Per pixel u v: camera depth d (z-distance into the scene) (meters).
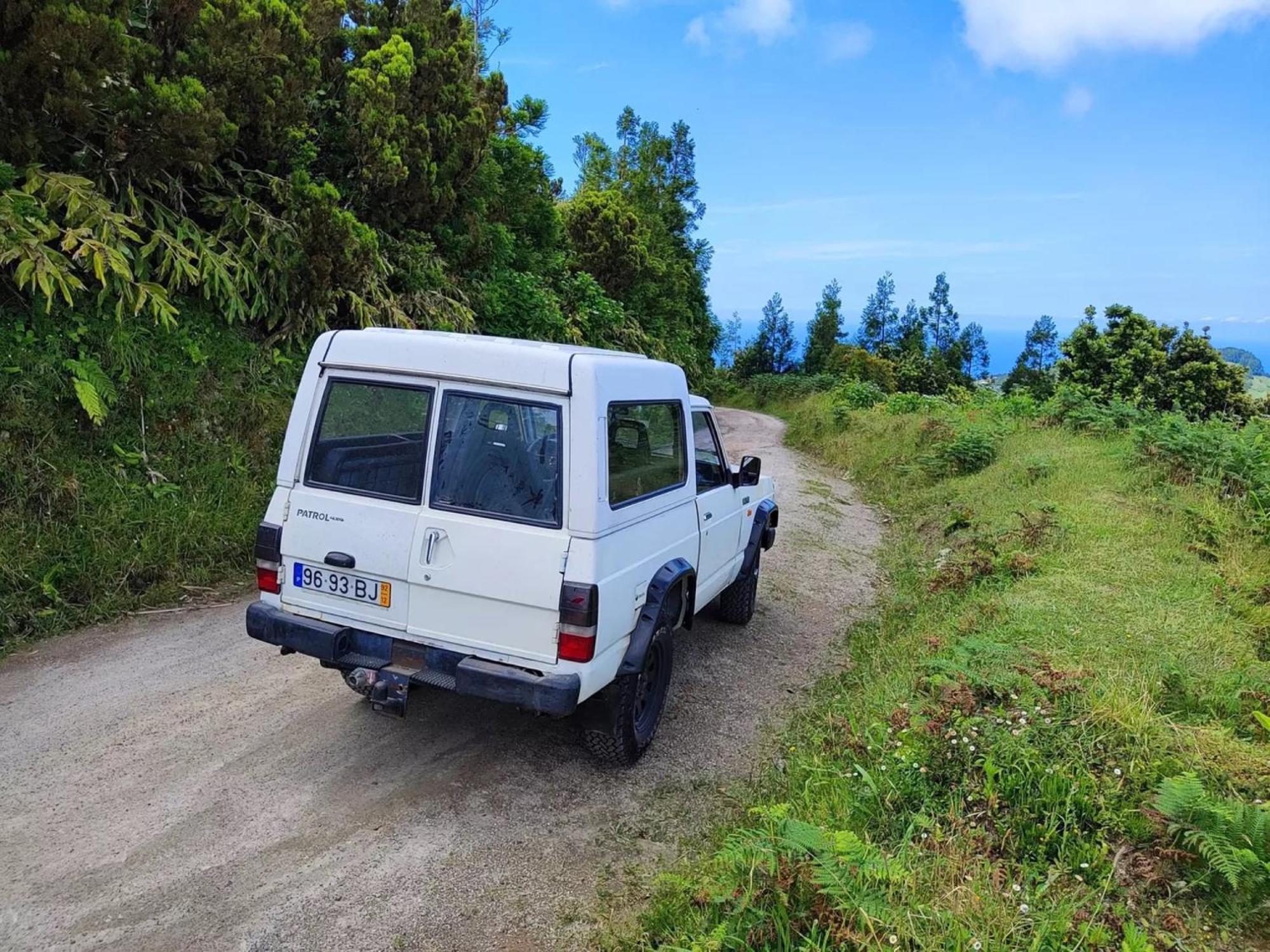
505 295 13.72
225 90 8.70
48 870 3.40
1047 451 12.59
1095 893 3.14
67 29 6.82
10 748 4.31
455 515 3.93
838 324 58.09
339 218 9.36
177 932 3.12
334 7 10.59
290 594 4.27
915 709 4.54
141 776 4.14
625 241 21.72
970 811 3.70
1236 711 4.43
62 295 7.22
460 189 13.08
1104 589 6.34
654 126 33.16
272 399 8.85
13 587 5.90
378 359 4.15
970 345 74.50
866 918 2.79
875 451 17.12
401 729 4.78
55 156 7.84
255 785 4.12
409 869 3.58
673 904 3.33
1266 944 2.95
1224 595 6.29
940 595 7.34
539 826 3.97
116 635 5.88
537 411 3.89
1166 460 10.16
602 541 3.85
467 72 13.02
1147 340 20.75
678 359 24.48
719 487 5.90
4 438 6.43
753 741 5.04
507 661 3.87
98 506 6.73
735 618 7.07
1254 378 23.80
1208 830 3.28
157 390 7.71
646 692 4.72
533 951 3.16
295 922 3.21
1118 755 3.87
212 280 8.48
